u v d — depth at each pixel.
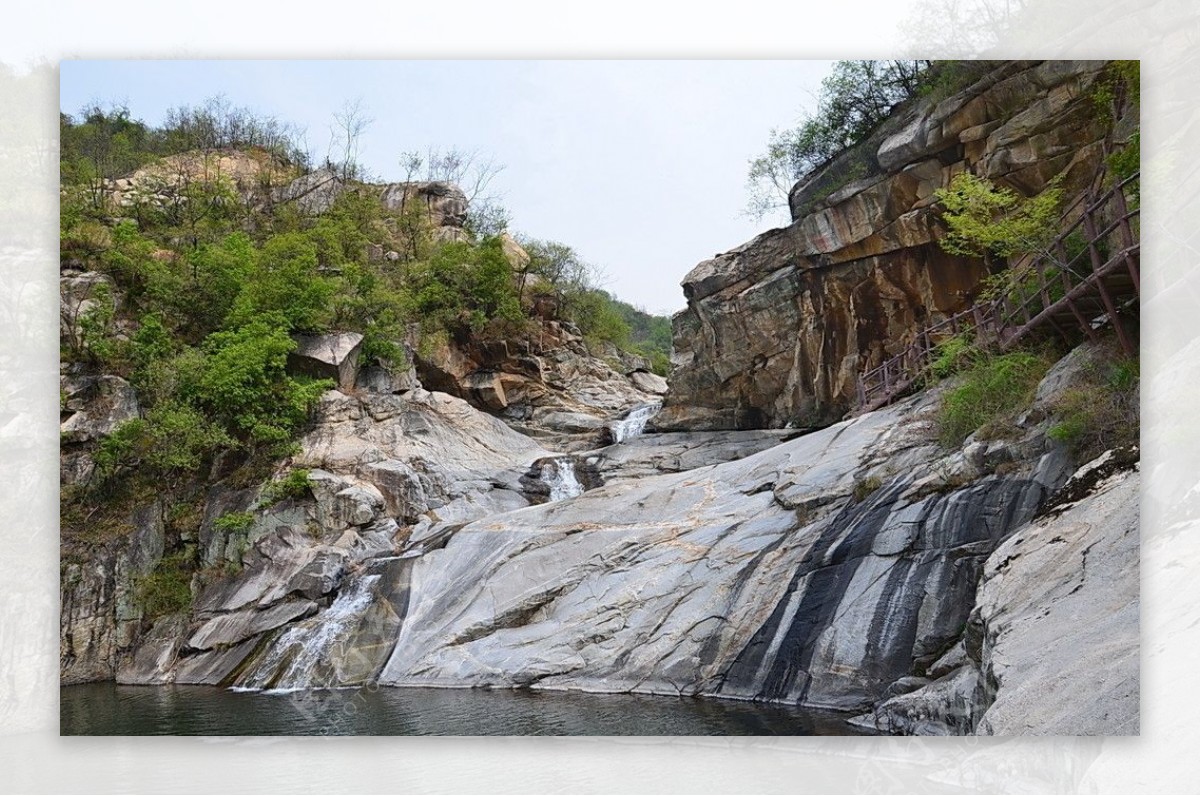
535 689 15.02
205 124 35.12
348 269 28.84
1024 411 13.45
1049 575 10.02
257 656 17.95
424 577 18.30
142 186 29.84
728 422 28.72
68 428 20.31
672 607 15.20
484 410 33.66
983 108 19.70
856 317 24.16
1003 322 16.19
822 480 15.74
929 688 11.09
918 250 22.12
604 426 32.69
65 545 19.42
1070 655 8.88
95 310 22.03
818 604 13.58
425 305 33.16
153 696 16.50
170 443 21.23
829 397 25.27
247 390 22.77
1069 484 11.32
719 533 16.11
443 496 23.73
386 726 12.80
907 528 13.21
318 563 19.34
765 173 26.75
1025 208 16.56
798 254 24.95
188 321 24.67
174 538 20.92
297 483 21.45
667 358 51.94
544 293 38.72
